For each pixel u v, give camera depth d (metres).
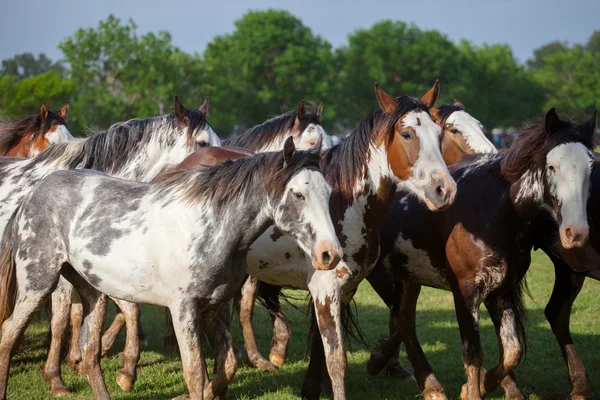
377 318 9.03
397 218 5.71
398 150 4.85
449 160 7.30
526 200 4.98
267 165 4.40
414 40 55.91
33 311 4.91
